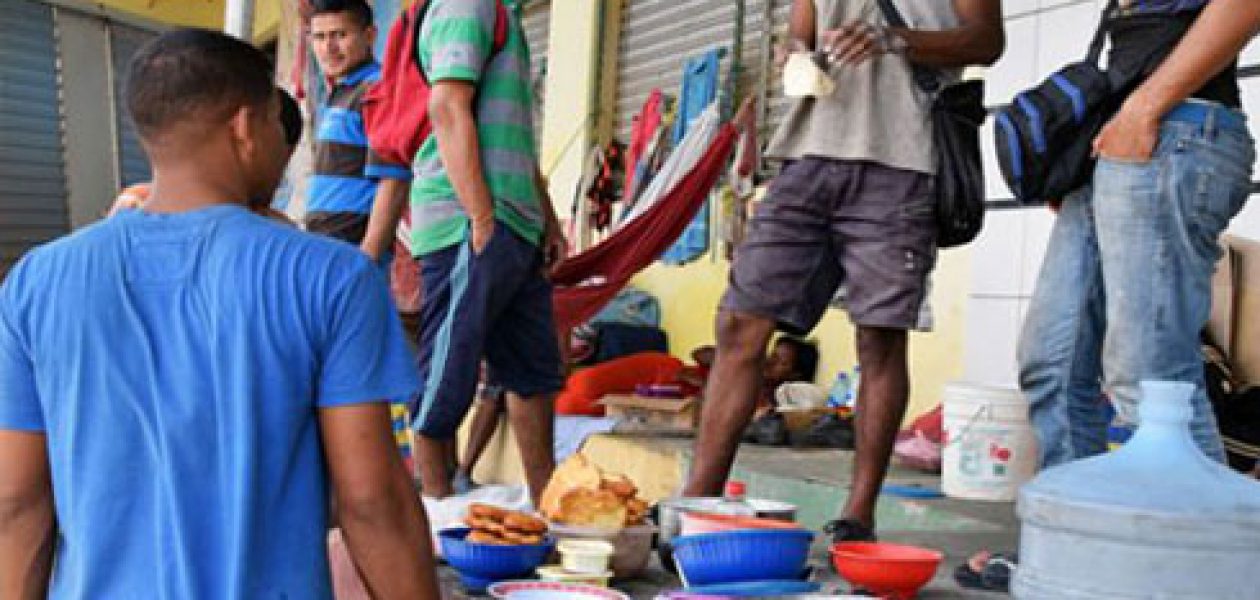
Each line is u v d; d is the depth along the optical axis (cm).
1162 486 176
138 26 1113
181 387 136
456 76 297
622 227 524
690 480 288
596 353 645
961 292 506
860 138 269
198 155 146
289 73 823
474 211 301
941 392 512
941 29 273
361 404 140
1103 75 238
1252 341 396
